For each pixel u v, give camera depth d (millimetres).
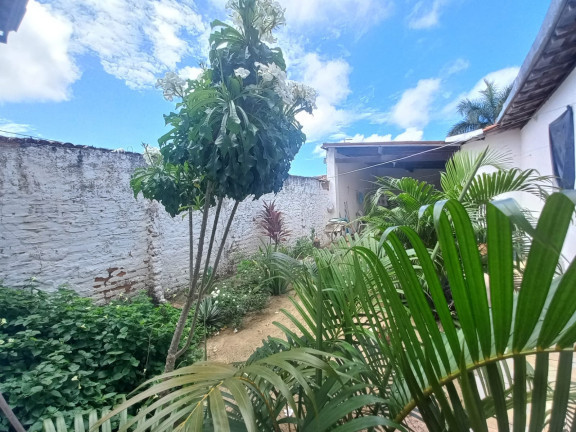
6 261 2775
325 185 8773
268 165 1212
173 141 1394
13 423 874
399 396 859
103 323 2240
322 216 8539
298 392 881
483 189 2256
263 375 549
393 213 2910
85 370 1878
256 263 4488
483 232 1407
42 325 2164
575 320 482
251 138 1113
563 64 2568
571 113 2668
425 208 505
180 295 4410
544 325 500
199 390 560
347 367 840
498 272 507
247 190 1252
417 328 648
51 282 3057
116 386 1913
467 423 622
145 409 525
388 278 687
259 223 6285
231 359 2754
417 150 7309
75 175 3285
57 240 3121
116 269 3660
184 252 4605
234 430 754
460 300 564
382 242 523
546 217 414
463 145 6129
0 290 2420
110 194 3613
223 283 4367
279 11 1251
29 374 1633
